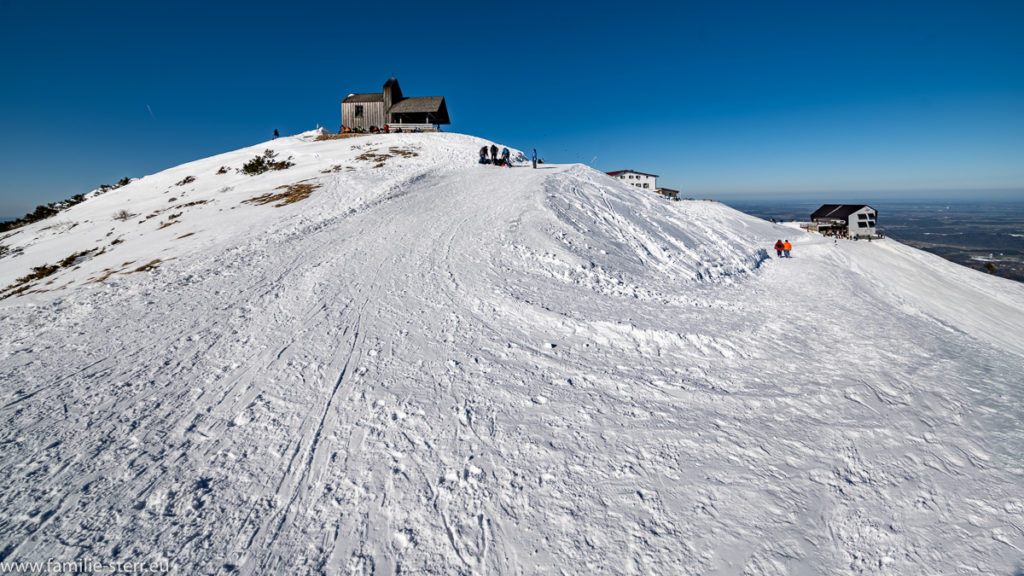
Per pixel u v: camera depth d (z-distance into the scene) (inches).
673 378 249.4
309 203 815.7
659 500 156.5
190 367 266.2
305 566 134.6
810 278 686.5
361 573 131.9
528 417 208.7
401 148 1443.2
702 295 455.2
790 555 133.2
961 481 161.9
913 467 170.6
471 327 316.8
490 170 1071.6
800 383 243.6
